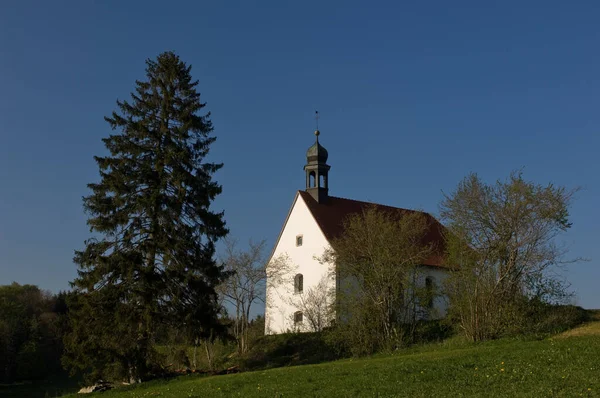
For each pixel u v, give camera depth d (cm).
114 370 3356
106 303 3431
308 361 4025
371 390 2033
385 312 3772
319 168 5488
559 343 2581
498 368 2152
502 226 3384
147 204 3525
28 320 6794
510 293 3341
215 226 3778
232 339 3756
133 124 3675
